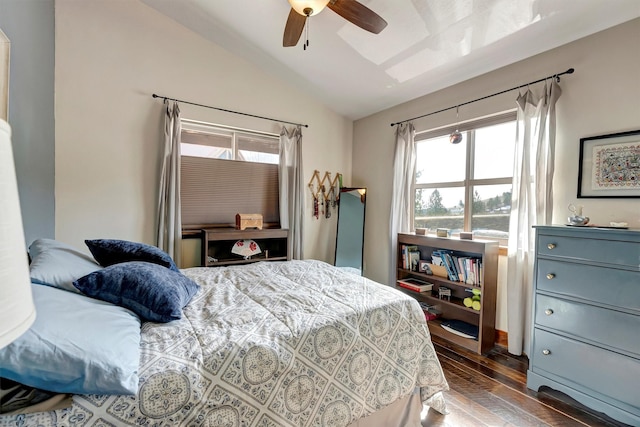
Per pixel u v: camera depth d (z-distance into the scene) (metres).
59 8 2.45
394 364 1.41
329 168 4.12
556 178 2.20
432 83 2.99
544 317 1.85
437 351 2.45
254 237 3.28
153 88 2.89
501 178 2.68
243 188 3.55
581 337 1.69
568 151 2.13
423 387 1.54
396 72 2.88
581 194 2.06
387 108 3.76
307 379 1.13
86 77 2.58
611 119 1.93
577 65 2.10
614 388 1.56
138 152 2.83
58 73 2.45
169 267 1.64
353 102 3.74
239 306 1.41
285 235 3.50
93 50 2.61
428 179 3.34
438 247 2.83
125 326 0.95
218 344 1.02
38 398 0.71
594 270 1.64
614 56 1.93
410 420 1.48
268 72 3.54
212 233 3.02
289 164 3.71
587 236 1.67
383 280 3.78
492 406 1.72
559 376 1.77
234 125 3.34
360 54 2.72
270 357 1.06
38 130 1.98
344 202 4.11
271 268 2.24
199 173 3.28
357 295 1.62
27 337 0.71
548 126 2.19
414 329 1.53
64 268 1.16
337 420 1.18
